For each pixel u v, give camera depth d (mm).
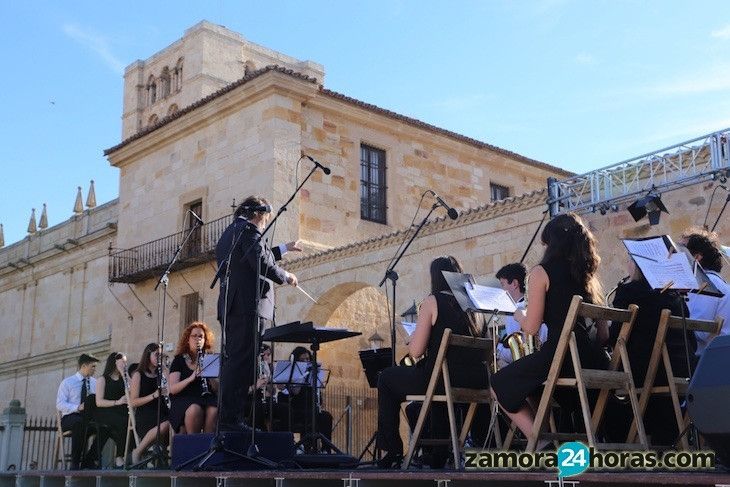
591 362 5430
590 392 5914
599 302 5504
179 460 6980
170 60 47062
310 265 19969
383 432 6641
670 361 5828
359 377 21328
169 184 24938
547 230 5574
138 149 26203
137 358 25172
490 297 6285
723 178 12141
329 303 19812
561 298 5352
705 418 4105
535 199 15266
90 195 32406
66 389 11469
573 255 5430
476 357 6418
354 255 18891
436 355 6242
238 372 6844
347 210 22312
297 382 10445
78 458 10188
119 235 26719
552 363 5176
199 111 23625
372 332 21781
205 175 23547
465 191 25547
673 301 5871
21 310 35344
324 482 5578
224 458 6508
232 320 6895
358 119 23141
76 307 31641
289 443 7043
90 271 31344
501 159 26609
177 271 23984
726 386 4012
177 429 8367
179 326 23734
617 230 13828
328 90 22094
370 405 21312
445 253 16938
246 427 6871
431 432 7508
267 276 7008
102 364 29047
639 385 5805
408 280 17578
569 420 6641
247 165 22062
